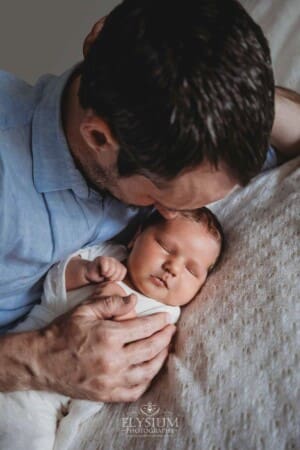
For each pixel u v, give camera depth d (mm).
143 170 709
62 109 862
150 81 628
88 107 706
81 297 959
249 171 683
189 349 862
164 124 633
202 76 623
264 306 820
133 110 646
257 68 646
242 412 728
